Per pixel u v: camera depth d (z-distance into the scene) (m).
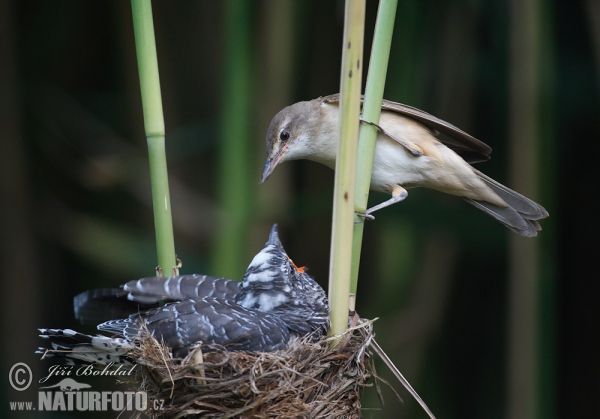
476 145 9.19
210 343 6.40
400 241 12.33
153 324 6.54
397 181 9.10
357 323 6.74
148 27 6.18
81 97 13.15
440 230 11.99
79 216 12.78
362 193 6.42
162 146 6.28
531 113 11.15
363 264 13.43
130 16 12.91
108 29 13.31
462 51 12.32
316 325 6.94
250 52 10.88
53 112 12.95
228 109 10.85
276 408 6.11
